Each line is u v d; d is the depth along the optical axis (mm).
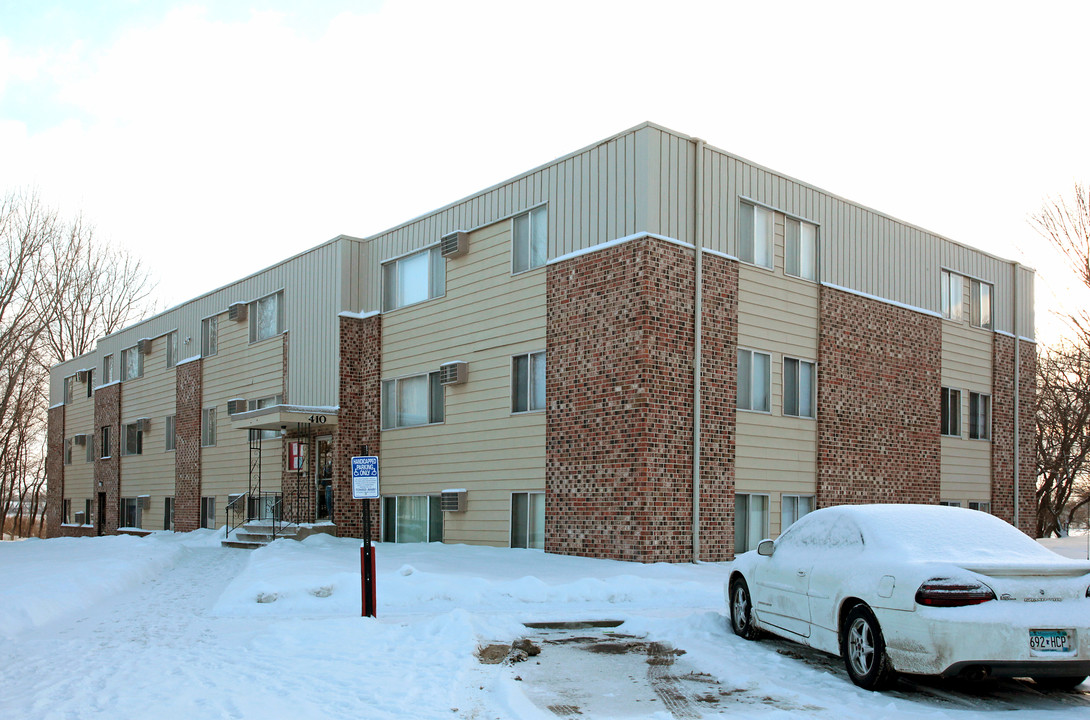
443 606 12695
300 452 25859
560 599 12898
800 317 20625
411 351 23656
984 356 26312
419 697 7215
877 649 7582
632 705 7266
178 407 34469
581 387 18359
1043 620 7043
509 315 20516
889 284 23141
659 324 17359
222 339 31859
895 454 22672
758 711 7035
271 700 7156
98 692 7570
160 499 35594
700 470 17812
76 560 19500
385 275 24953
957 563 7316
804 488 20281
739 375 19047
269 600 13234
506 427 20312
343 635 10109
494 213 21203
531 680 8172
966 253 25938
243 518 29578
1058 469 34188
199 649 9727
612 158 18250
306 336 26859
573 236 18953
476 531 20938
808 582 8703
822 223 21359
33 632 11367
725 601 12883
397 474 23750
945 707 7176
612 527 17406
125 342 39906
